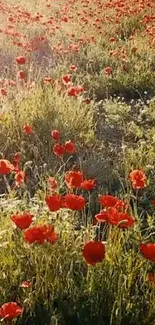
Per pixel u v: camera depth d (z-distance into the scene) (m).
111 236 3.12
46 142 5.19
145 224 4.00
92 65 8.43
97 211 4.20
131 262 3.00
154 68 8.59
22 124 5.26
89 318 2.83
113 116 6.34
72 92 5.50
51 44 9.07
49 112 5.53
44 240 2.83
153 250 2.45
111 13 11.88
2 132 5.14
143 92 7.76
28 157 4.93
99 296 2.88
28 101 5.64
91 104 6.16
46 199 2.72
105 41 9.78
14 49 8.16
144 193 4.43
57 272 2.97
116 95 7.65
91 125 5.77
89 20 10.82
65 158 5.03
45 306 2.85
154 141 5.50
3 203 3.61
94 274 2.90
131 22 11.38
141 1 12.51
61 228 3.18
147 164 5.03
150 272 3.09
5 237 3.10
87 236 3.23
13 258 3.03
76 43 9.08
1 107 5.68
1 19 10.55
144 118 6.62
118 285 2.80
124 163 4.98
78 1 12.62
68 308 2.86
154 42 9.33
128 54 9.02
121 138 5.91
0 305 2.84
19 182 3.45
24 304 2.84
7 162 3.22
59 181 4.36
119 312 2.71
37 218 3.30
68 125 5.46
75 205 2.71
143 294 2.95
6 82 6.05
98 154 5.22
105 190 4.54
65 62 7.87
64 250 3.04
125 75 7.97
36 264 2.95
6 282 2.94
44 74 7.50
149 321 2.80
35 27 10.07
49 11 12.63
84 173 4.75
